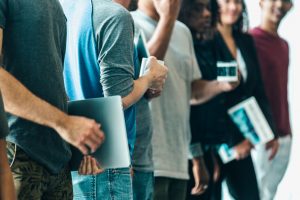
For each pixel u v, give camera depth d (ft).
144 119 12.25
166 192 14.97
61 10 9.91
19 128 9.27
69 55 11.17
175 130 15.17
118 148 9.91
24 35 9.32
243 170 18.76
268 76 20.59
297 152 21.02
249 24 20.44
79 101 9.96
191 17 18.12
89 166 9.98
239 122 18.38
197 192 17.89
